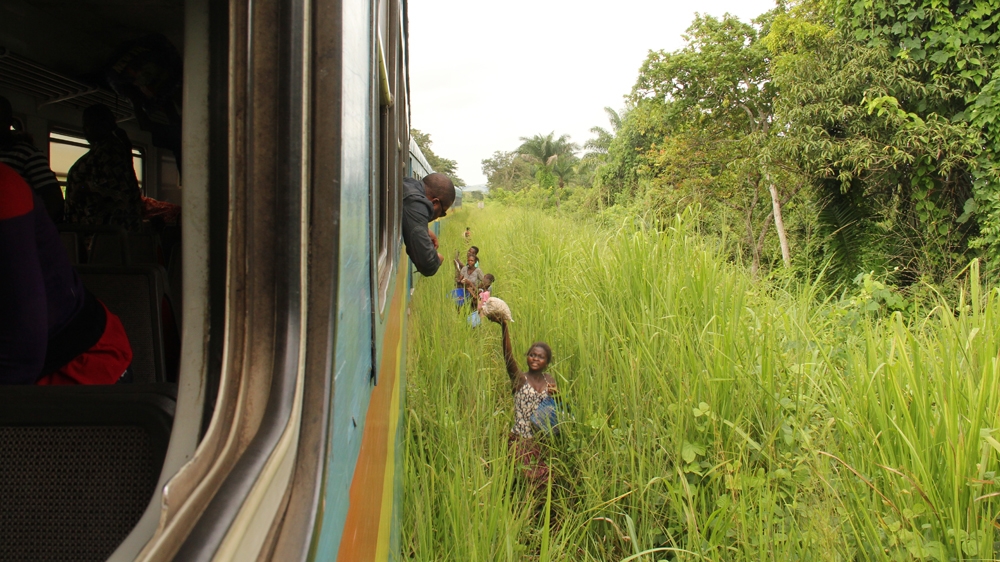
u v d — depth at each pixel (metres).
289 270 0.98
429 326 7.35
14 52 2.68
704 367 4.61
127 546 0.95
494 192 62.81
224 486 0.75
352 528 1.30
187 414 1.07
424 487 3.49
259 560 0.76
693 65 17.28
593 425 4.27
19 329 1.48
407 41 4.53
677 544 3.69
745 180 13.99
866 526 3.21
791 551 3.26
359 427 1.46
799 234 12.62
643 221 6.40
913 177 10.78
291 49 0.99
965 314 4.31
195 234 1.08
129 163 3.93
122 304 2.81
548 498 3.33
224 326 0.98
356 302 1.39
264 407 0.93
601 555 3.68
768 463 3.81
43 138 3.78
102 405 1.24
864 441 3.72
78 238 3.46
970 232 10.67
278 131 0.98
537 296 7.28
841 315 5.97
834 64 11.96
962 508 3.20
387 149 2.87
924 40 11.04
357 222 1.41
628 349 4.92
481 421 4.68
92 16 2.49
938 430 3.54
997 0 10.40
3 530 1.23
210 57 1.06
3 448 1.23
